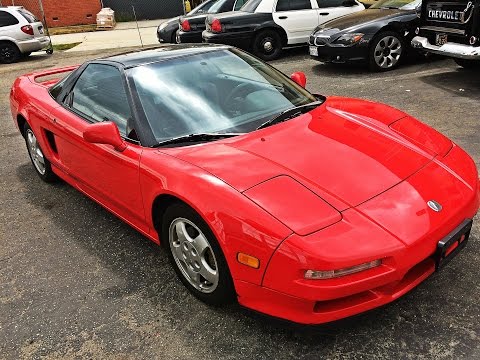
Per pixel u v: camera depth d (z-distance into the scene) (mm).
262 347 2355
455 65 7691
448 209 2332
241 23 9602
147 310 2707
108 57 3660
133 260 3221
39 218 3959
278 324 2227
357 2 10281
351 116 3096
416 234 2148
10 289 3021
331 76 7895
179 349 2400
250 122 2971
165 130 2928
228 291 2455
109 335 2541
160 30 13188
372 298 2152
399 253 2078
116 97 3234
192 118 2982
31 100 4254
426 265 2305
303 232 2078
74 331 2596
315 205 2209
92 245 3457
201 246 2506
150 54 3529
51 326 2650
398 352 2254
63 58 12898
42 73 5027
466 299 2547
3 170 5113
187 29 11250
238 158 2564
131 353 2406
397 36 7672
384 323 2434
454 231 2309
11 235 3719
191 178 2477
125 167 2928
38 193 4453
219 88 3211
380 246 2061
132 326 2592
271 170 2439
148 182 2732
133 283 2971
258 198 2256
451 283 2678
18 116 4582
